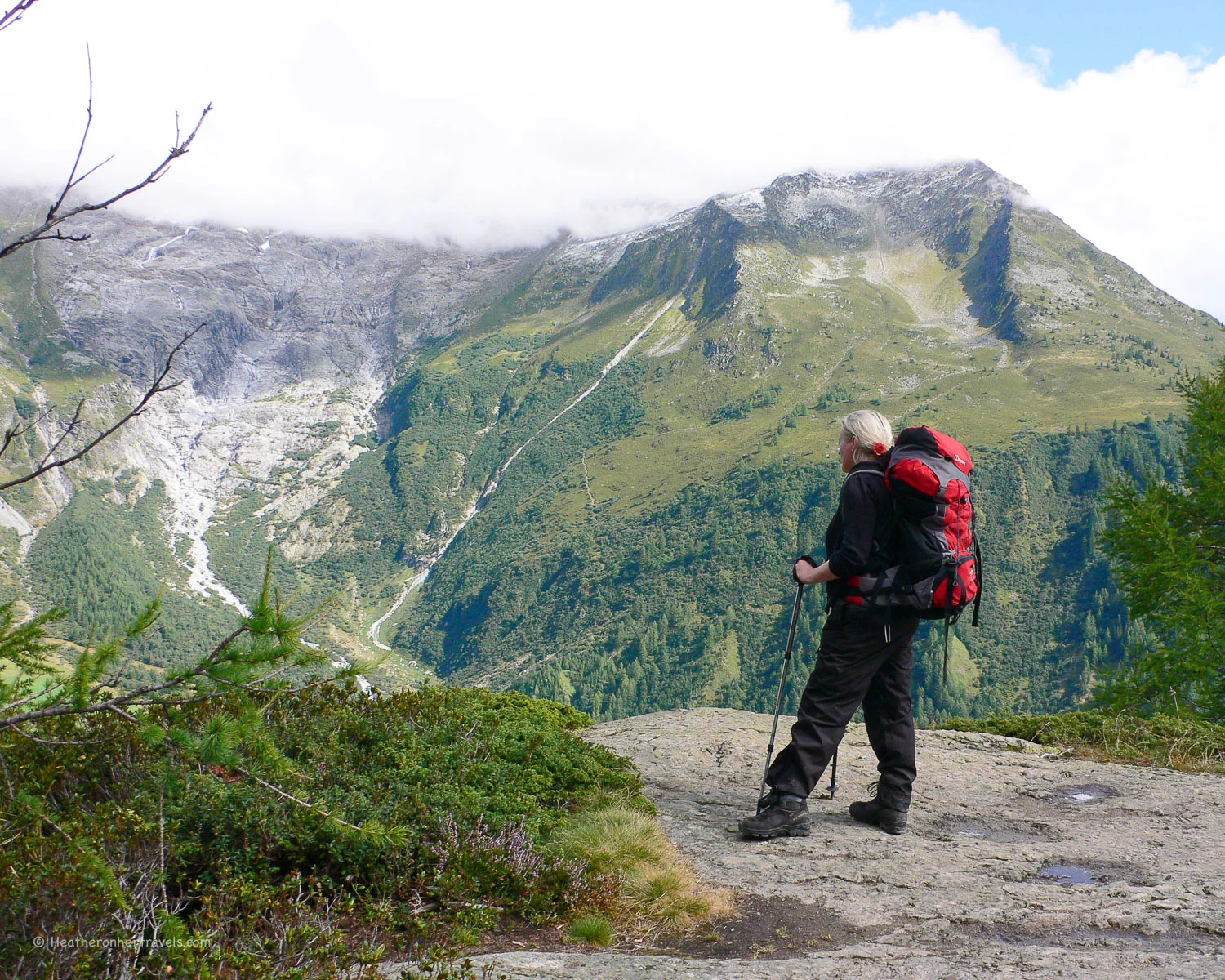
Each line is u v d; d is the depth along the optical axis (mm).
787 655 5141
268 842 3809
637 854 4426
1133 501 16172
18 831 3037
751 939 3668
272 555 2732
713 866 4516
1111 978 2770
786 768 5043
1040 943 3350
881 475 4770
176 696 2604
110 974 2787
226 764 2828
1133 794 6332
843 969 3104
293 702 5105
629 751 7379
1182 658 13852
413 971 3127
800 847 4828
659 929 3820
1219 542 15289
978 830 5344
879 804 5254
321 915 3508
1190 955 2973
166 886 3617
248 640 2617
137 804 3732
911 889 4141
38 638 2568
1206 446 15742
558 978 3102
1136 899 3750
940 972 2992
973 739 8625
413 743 5207
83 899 2867
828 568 4824
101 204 2354
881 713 5207
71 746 3719
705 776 6586
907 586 4688
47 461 2428
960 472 4727
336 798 4195
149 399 2570
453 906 3814
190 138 2455
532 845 4305
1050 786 6531
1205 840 5000
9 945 2777
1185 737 8336
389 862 3932
